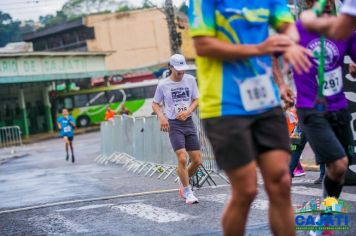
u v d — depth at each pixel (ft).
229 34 15.37
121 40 273.33
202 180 45.11
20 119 208.95
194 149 37.58
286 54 14.05
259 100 15.39
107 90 222.89
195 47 15.33
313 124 22.24
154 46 270.87
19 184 62.64
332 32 13.55
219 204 36.11
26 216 38.52
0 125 205.05
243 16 15.37
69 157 102.68
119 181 55.52
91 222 33.99
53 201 45.03
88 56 212.02
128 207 37.93
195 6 15.26
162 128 37.45
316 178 45.11
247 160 15.34
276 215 16.11
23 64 190.19
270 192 15.99
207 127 15.85
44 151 131.34
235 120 15.30
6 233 33.14
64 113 93.09
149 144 62.34
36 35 282.36
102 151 89.97
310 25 13.80
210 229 28.76
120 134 76.95
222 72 15.43
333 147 22.07
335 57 21.83
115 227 31.81
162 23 268.82
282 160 15.72
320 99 18.29
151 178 55.98
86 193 48.06
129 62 273.54
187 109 37.11
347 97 37.17
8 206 44.70
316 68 21.81
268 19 15.96
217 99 15.47
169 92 36.96
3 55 183.11
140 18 271.08
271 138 15.71
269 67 15.76
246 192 15.48
